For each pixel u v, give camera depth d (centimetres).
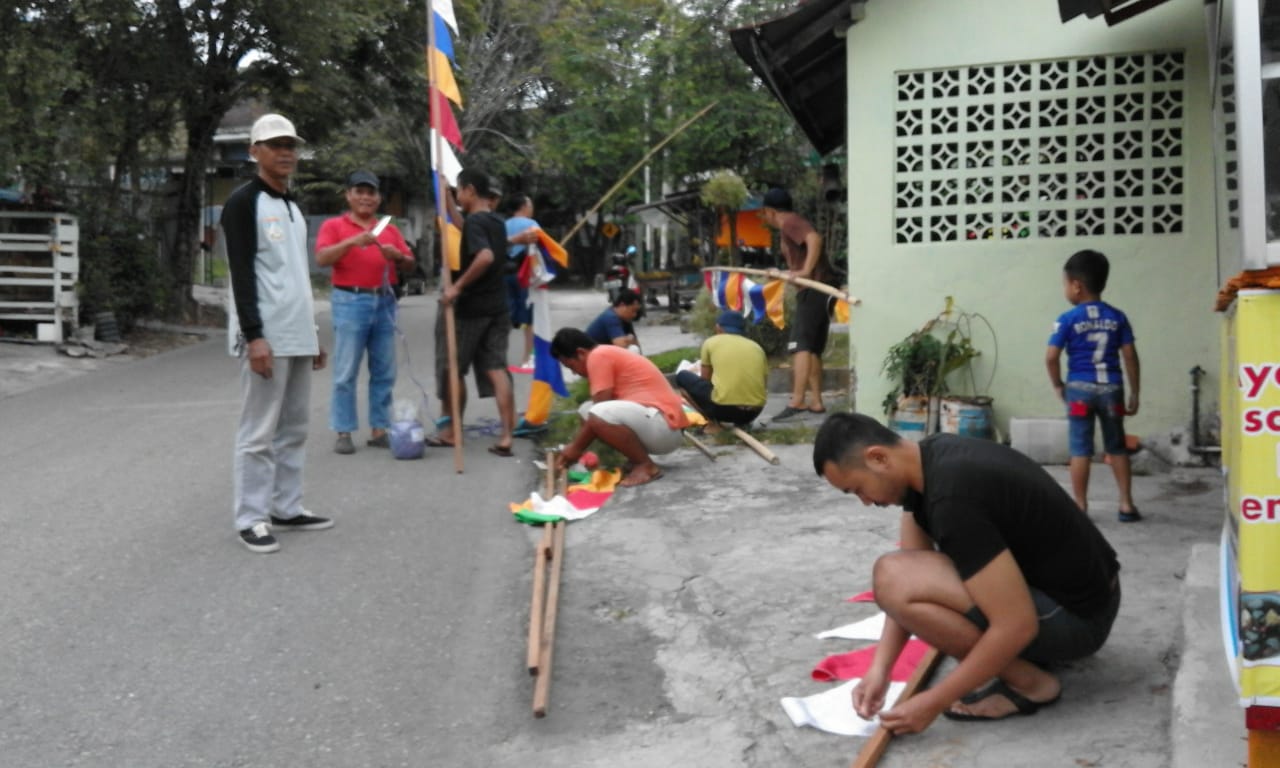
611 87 2209
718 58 2069
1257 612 313
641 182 2734
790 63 910
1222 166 476
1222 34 416
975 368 821
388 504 724
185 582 577
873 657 450
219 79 1895
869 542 622
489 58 3288
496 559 616
